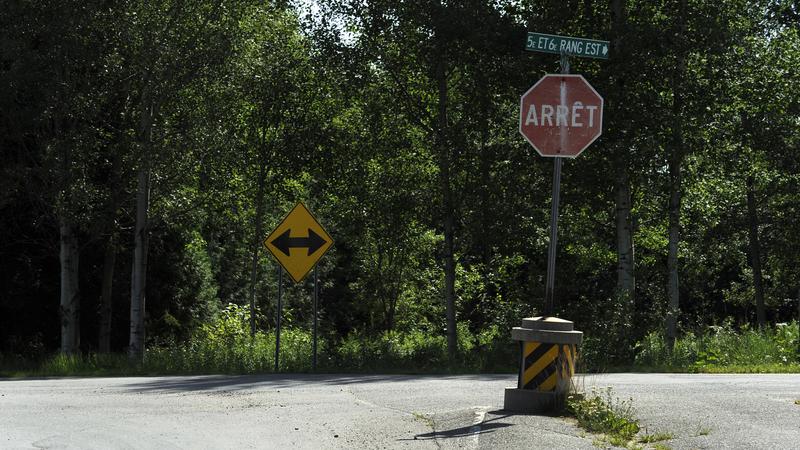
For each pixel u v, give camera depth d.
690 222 42.84
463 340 37.22
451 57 33.62
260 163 41.44
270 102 40.19
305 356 28.14
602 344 28.86
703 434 10.74
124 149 34.91
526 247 34.72
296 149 40.16
